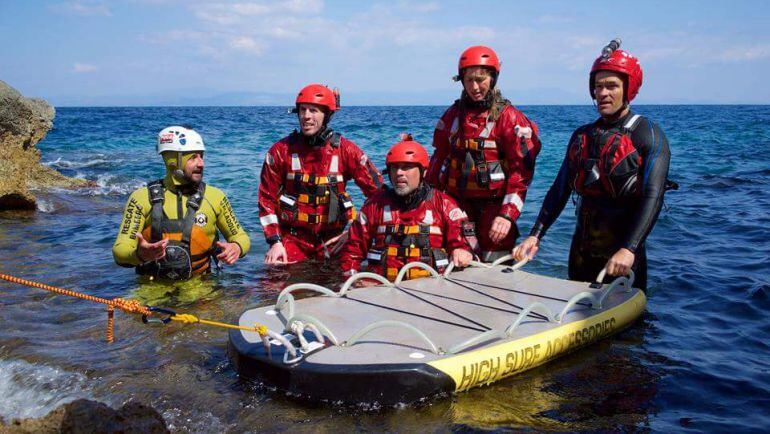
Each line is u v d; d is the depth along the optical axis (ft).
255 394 12.62
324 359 12.53
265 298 18.22
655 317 17.60
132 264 19.15
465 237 19.19
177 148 18.97
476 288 17.16
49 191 41.96
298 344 13.17
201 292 18.75
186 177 19.42
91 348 14.87
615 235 18.31
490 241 20.85
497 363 13.09
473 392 12.80
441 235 18.89
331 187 22.11
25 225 30.30
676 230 29.01
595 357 14.75
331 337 13.03
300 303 15.72
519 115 20.04
